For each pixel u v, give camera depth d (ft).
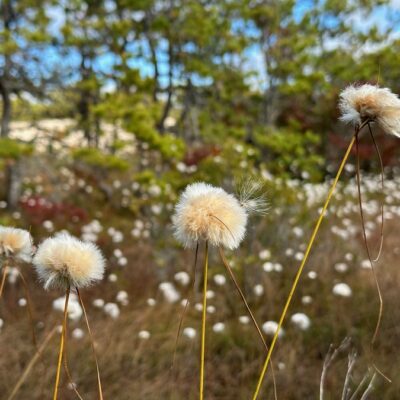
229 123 40.86
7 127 32.45
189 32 30.71
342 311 15.06
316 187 29.50
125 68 25.82
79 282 4.19
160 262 19.75
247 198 4.32
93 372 11.59
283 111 47.57
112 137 29.99
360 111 3.98
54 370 11.37
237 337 13.98
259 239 20.36
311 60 40.50
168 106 32.58
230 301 17.34
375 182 40.60
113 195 35.55
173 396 10.63
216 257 19.69
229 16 38.93
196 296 18.11
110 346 12.79
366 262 19.74
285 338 13.73
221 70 37.86
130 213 33.88
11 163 30.48
